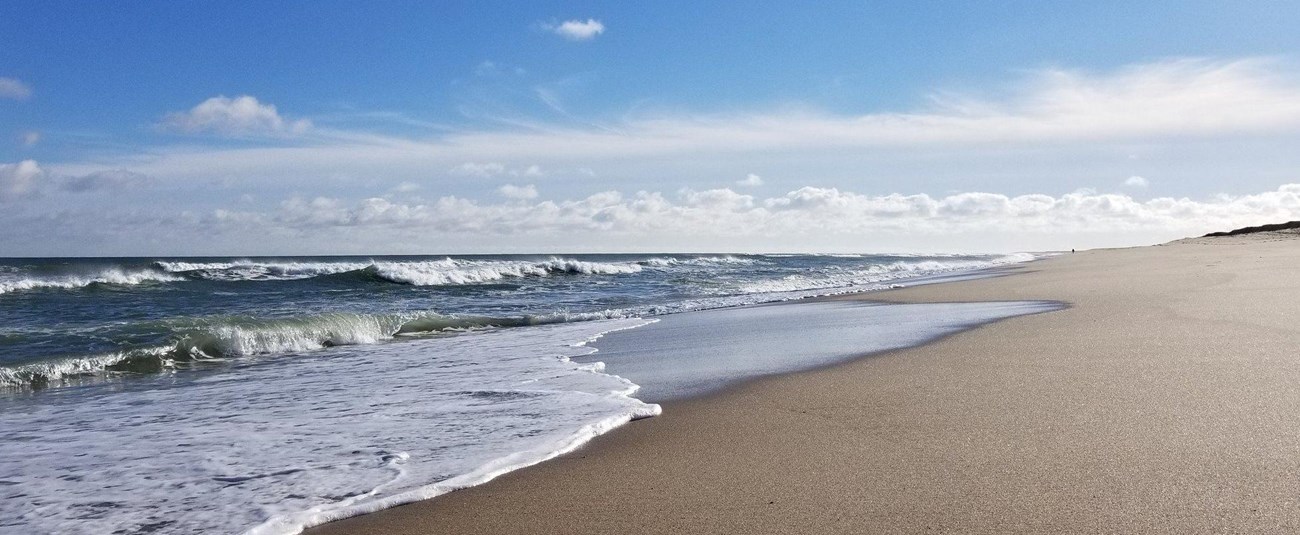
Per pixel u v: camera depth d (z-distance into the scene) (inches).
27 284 879.7
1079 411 182.5
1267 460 139.1
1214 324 311.9
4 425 232.7
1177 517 116.3
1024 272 967.0
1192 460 141.5
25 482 166.2
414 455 175.8
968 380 230.2
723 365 297.4
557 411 217.9
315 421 220.1
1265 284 490.9
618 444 180.2
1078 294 526.0
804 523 123.3
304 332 444.8
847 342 346.9
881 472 147.3
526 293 850.8
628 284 987.3
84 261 2878.9
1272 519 113.4
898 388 225.3
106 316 599.2
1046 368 240.8
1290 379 201.6
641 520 129.1
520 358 347.3
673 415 209.0
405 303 725.3
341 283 1017.5
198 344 399.5
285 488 154.9
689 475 152.9
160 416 240.2
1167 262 958.4
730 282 976.3
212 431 212.4
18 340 404.2
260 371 345.1
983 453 154.9
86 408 260.7
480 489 150.1
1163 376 215.0
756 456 163.9
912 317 448.8
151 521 139.1
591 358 340.8
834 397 219.0
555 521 130.8
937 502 128.9
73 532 135.1
